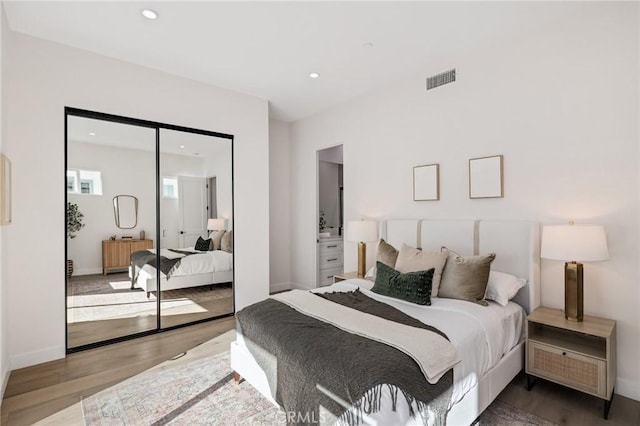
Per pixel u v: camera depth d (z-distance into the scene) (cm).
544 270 260
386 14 239
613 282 226
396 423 139
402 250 293
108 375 246
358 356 156
